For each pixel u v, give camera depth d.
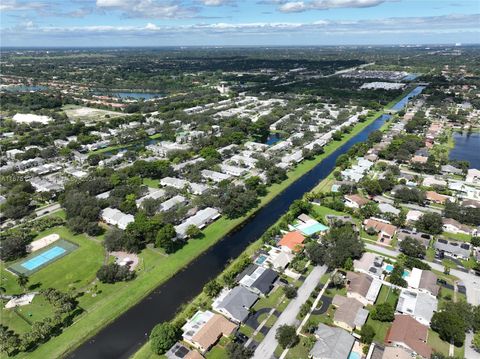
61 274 142.38
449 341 110.12
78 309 123.81
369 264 143.25
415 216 181.25
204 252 158.50
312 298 127.81
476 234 168.88
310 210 187.50
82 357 107.44
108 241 154.88
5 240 154.88
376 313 117.06
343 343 104.81
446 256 152.38
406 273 140.38
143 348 109.50
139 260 151.00
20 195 196.38
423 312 118.38
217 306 123.50
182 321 116.12
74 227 170.25
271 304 125.31
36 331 110.06
